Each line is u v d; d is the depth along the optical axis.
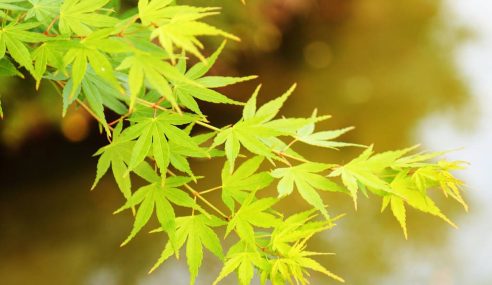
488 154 5.90
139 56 0.77
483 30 8.59
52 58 0.86
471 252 4.75
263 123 0.99
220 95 1.00
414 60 7.89
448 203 5.24
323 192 5.28
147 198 1.00
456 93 7.10
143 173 1.02
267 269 0.98
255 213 0.96
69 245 4.66
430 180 1.00
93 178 5.38
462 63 7.77
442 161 1.01
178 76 0.76
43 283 4.26
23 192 5.17
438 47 8.19
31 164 5.47
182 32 0.74
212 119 5.87
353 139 6.29
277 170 0.99
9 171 5.35
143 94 1.14
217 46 4.39
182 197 0.99
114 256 4.57
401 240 4.88
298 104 6.91
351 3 9.08
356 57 7.93
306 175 0.98
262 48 7.02
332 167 0.99
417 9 9.15
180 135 0.95
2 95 3.51
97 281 4.31
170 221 0.98
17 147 5.46
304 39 8.00
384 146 6.20
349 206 5.18
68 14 0.92
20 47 0.89
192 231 1.00
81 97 1.26
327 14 8.59
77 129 5.56
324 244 4.80
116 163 1.04
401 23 8.79
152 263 4.52
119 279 4.34
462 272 4.55
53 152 5.59
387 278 4.49
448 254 4.72
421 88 7.24
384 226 5.02
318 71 7.53
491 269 4.57
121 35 0.79
